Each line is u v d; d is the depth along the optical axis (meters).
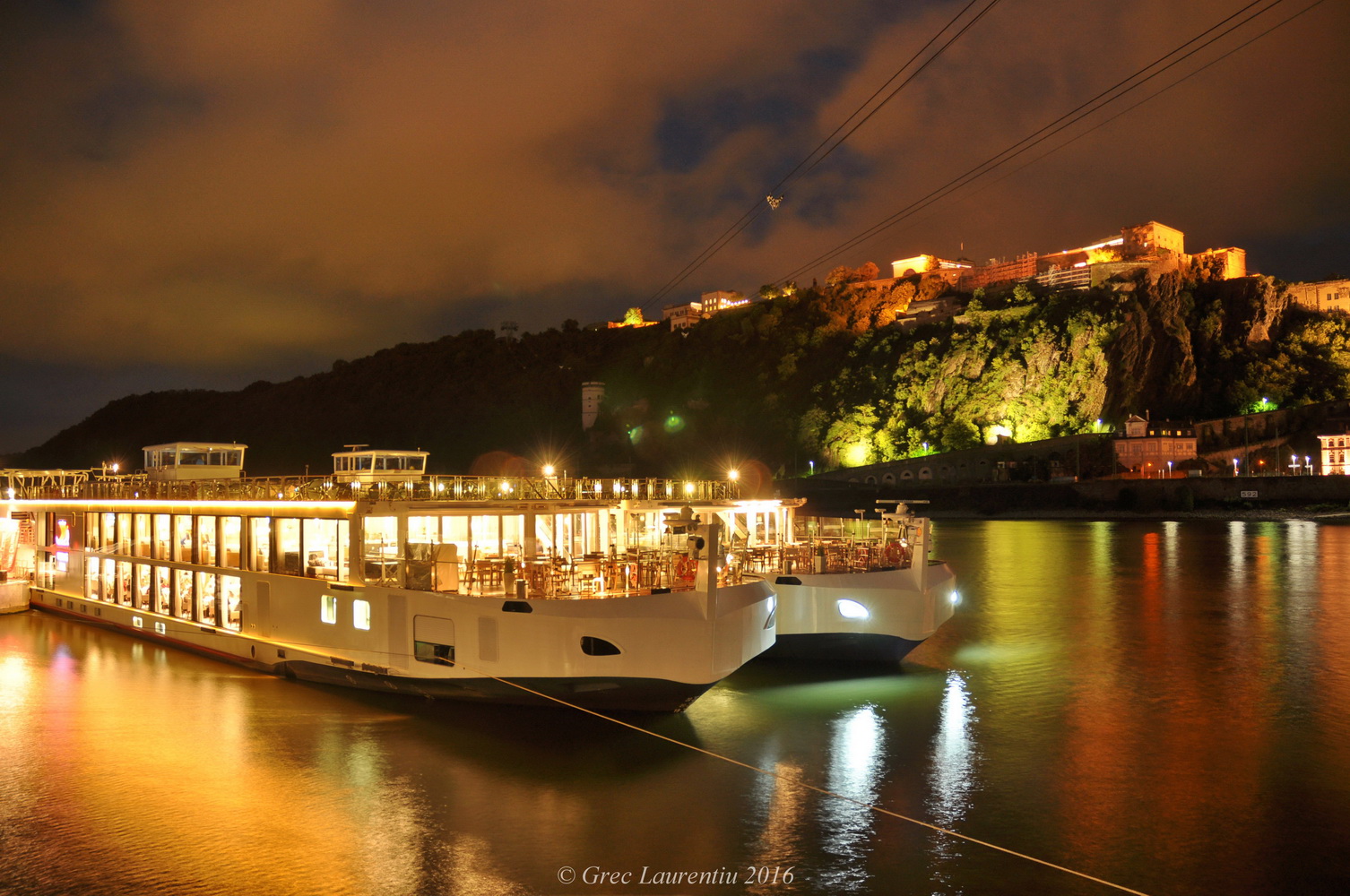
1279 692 27.20
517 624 20.50
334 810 17.03
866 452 186.50
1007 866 15.14
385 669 22.84
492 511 24.41
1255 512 133.00
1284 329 185.62
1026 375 179.12
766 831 16.34
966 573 62.91
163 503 30.95
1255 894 14.30
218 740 20.88
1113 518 138.12
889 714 23.98
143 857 15.19
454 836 15.95
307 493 25.22
